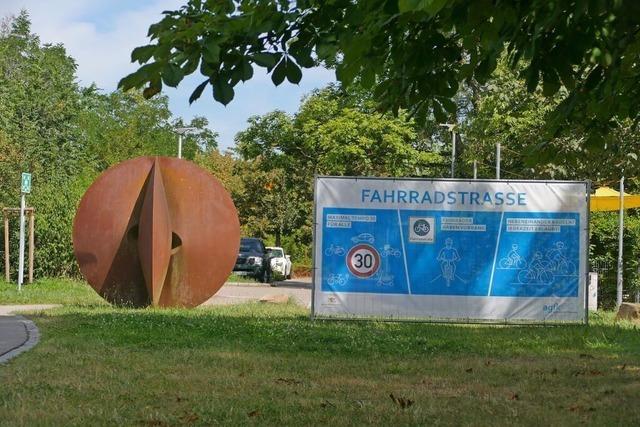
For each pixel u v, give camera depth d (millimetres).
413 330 16156
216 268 21078
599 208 24703
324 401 8906
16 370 10328
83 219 20875
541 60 6539
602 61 6402
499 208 17594
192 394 9133
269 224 58656
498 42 6375
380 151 38656
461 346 13820
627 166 21828
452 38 6883
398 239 17609
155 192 20234
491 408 8695
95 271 20828
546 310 17547
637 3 5270
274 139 41062
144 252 20266
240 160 59188
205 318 17203
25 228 29453
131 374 10297
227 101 5898
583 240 17547
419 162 40188
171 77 5551
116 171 20953
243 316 18312
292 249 64875
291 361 11812
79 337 13891
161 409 8320
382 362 11945
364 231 17625
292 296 26250
